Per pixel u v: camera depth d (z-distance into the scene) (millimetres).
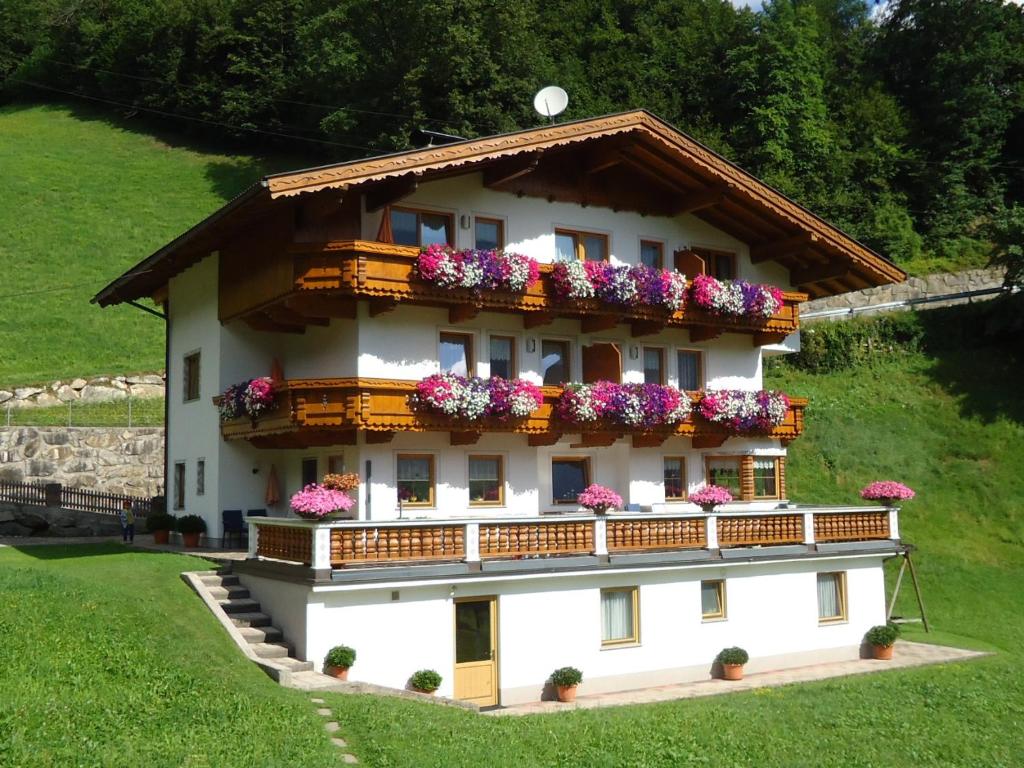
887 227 51938
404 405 21641
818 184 52531
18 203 61656
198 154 74188
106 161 71188
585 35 64375
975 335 43875
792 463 37906
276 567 18906
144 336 47406
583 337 25422
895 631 24641
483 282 22188
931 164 56719
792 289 28938
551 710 18531
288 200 20875
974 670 22562
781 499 28562
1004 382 41469
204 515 26188
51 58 84125
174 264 27266
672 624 21734
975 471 37406
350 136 55438
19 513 32250
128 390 40812
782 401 27109
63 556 24344
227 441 25406
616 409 23812
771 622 23297
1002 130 58250
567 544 20531
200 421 26719
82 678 13969
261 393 22453
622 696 20172
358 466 22188
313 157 74000
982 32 59656
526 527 20078
